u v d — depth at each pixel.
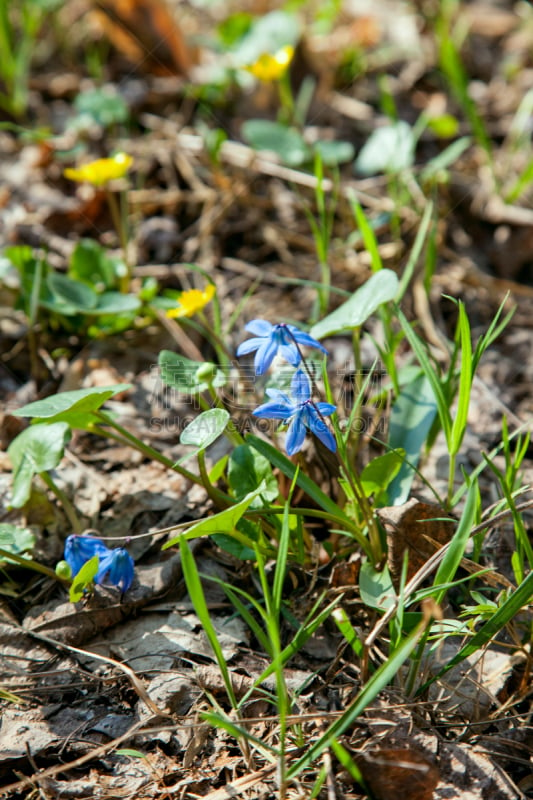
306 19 1.19
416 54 1.15
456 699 0.73
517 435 0.83
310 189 0.97
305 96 1.02
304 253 0.94
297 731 0.71
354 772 0.68
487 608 0.72
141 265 0.93
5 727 0.72
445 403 0.76
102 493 0.80
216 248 0.94
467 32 1.19
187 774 0.71
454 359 0.78
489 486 0.81
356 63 1.11
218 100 1.05
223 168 0.97
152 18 1.03
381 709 0.71
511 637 0.75
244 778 0.70
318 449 0.78
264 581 0.69
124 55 1.13
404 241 0.93
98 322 0.88
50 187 0.97
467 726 0.72
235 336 0.88
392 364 0.79
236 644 0.75
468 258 0.94
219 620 0.76
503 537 0.78
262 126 0.95
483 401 0.85
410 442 0.78
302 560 0.75
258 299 0.90
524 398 0.85
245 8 1.23
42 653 0.74
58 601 0.76
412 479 0.77
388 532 0.75
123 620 0.76
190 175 0.97
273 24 1.04
